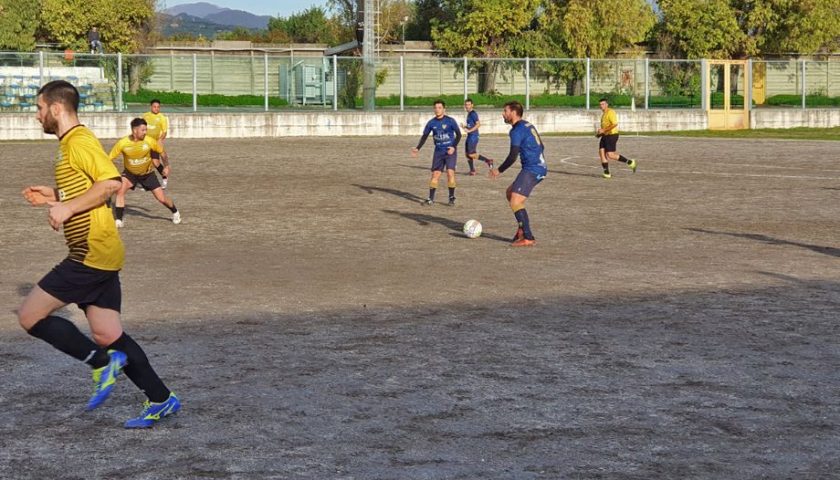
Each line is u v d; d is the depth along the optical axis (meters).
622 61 47.62
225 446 5.51
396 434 5.71
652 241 14.03
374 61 43.94
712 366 7.22
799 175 25.03
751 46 64.94
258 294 10.05
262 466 5.20
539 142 13.59
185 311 9.19
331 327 8.51
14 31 54.41
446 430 5.78
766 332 8.30
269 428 5.81
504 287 10.48
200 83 42.34
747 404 6.30
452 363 7.28
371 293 10.13
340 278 11.02
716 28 64.19
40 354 7.58
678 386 6.70
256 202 18.84
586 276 11.16
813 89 51.78
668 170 26.69
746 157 31.38
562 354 7.56
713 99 49.28
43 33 57.91
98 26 56.56
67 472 5.13
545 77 46.81
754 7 64.88
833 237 14.43
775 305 9.46
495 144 37.38
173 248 13.27
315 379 6.84
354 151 33.38
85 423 5.94
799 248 13.36
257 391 6.55
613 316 8.96
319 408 6.19
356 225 15.72
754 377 6.93
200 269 11.59
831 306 9.41
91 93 39.66
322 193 20.48
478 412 6.12
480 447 5.49
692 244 13.73
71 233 5.66
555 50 62.47
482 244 13.75
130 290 10.24
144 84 41.16
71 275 5.67
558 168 27.52
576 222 16.19
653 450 5.45
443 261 12.25
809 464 5.24
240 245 13.55
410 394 6.49
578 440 5.61
